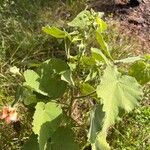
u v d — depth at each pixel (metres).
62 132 0.60
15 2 0.92
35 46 0.84
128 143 0.71
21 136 0.69
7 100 0.73
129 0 1.01
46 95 0.60
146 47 0.92
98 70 0.60
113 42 0.88
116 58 0.84
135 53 0.89
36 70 0.62
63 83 0.61
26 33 0.85
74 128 0.68
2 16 0.87
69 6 0.95
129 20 0.97
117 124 0.73
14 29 0.86
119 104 0.54
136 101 0.55
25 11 0.91
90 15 0.60
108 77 0.55
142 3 1.02
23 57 0.82
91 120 0.55
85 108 0.75
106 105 0.53
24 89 0.60
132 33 0.94
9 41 0.84
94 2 0.98
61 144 0.59
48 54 0.84
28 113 0.69
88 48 0.83
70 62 0.62
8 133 0.68
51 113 0.57
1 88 0.74
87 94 0.62
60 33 0.60
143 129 0.74
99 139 0.60
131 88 0.55
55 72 0.61
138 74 0.61
